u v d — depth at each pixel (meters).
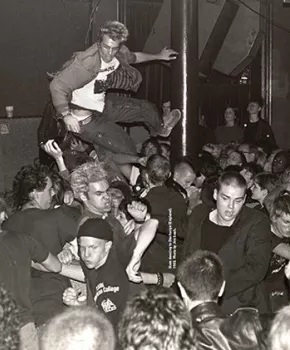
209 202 5.75
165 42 12.48
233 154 8.99
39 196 5.27
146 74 13.21
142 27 12.98
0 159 10.24
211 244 5.17
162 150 9.20
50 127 9.28
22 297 4.45
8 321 2.80
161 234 5.55
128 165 7.76
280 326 2.96
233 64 13.91
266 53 14.99
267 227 5.18
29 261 4.53
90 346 2.74
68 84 7.24
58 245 5.04
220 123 14.53
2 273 4.39
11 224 5.06
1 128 10.30
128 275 4.46
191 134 9.72
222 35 13.54
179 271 3.76
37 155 10.69
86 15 12.12
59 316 2.87
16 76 11.34
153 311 2.80
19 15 11.34
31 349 4.39
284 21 14.94
